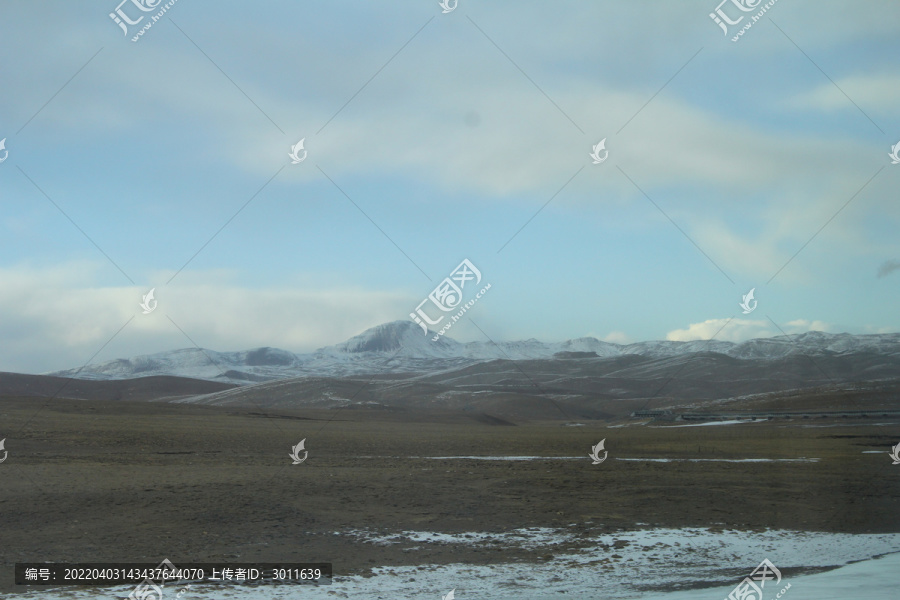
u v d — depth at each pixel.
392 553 17.47
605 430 80.75
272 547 17.69
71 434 49.25
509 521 21.48
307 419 99.25
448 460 40.00
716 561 17.23
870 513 23.22
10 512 20.88
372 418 114.75
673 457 43.22
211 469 32.44
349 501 24.22
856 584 14.45
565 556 17.52
